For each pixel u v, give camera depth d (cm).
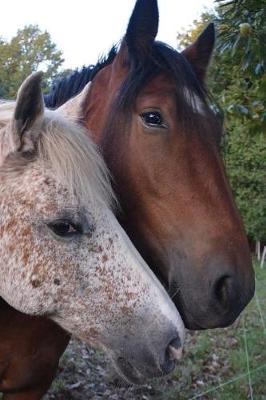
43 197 219
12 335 271
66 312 228
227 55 418
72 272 223
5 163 223
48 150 222
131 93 266
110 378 479
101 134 282
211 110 273
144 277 225
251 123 470
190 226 249
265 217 1324
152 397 466
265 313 696
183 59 272
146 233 264
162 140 258
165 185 256
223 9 441
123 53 288
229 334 626
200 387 488
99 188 230
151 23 271
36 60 2406
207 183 252
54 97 340
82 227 221
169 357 225
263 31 400
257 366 511
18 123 217
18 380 281
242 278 243
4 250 223
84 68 332
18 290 224
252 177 1327
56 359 291
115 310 223
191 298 246
